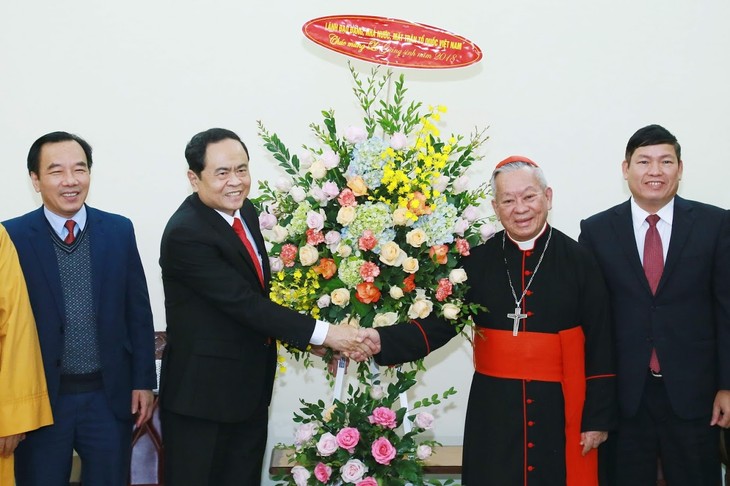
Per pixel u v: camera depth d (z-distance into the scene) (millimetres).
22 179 3471
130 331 2689
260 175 3557
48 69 3449
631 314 2588
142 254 3537
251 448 2551
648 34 3580
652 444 2609
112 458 2578
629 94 3598
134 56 3482
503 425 2402
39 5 3428
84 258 2564
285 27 3520
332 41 2975
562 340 2430
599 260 2646
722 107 3604
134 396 2697
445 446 3494
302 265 2434
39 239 2506
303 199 2443
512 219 2389
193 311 2451
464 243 2400
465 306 2438
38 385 2400
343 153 2424
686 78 3592
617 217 2693
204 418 2379
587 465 2414
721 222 2615
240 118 3535
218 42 3508
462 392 3654
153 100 3502
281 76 3531
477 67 3578
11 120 3447
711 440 2600
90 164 2623
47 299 2484
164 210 3535
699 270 2572
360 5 3523
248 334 2467
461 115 3594
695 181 3631
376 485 2318
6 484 2398
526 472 2379
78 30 3451
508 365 2434
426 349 2424
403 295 2387
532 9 3564
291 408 3604
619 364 2592
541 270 2480
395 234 2354
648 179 2576
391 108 2516
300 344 2375
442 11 3547
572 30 3574
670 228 2652
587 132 3611
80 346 2541
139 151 3508
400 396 2553
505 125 3602
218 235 2412
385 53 2982
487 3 3551
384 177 2301
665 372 2543
